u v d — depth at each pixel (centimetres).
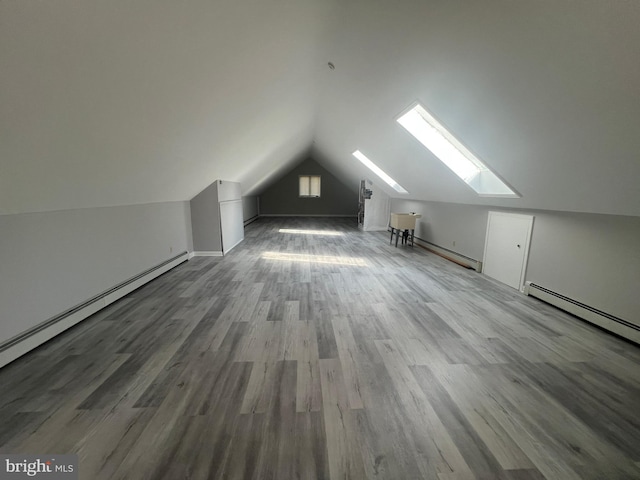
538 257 337
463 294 354
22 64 110
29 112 132
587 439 151
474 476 131
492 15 154
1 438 148
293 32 237
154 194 372
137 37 138
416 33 203
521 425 160
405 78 260
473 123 252
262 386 188
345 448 145
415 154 422
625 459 140
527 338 251
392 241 688
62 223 250
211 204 522
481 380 197
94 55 129
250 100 305
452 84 227
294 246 629
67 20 107
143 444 146
